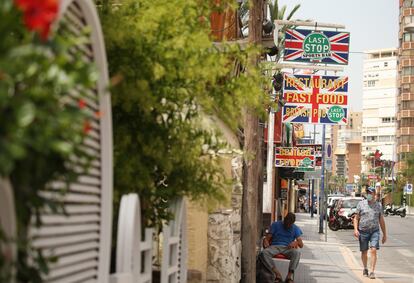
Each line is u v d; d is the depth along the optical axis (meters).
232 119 8.66
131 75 7.64
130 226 6.73
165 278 8.44
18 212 4.50
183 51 7.81
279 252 20.28
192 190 8.93
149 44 7.80
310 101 27.02
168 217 9.17
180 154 8.41
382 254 37.38
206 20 8.84
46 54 4.25
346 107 27.12
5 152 3.62
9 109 3.81
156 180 9.16
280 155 40.97
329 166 57.91
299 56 26.25
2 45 3.94
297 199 116.62
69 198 5.47
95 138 6.10
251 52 8.48
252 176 17.30
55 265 5.29
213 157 9.31
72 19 5.55
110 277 6.47
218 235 15.78
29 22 3.81
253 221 17.55
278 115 40.22
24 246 4.50
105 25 7.69
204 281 15.30
